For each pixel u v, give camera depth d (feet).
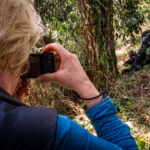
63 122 1.69
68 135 1.65
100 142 1.81
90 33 10.74
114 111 2.27
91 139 1.75
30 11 1.93
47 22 12.16
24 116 1.62
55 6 12.09
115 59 14.44
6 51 1.75
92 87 2.30
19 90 2.51
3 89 1.81
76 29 11.91
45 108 1.73
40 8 11.75
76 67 2.30
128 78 14.53
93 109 2.22
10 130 1.56
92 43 11.00
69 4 12.07
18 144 1.55
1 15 1.74
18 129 1.57
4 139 1.54
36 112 1.66
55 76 2.27
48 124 1.62
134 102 11.61
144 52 18.34
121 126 2.19
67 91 11.83
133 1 13.93
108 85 12.12
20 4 1.84
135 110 10.68
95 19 12.21
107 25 13.02
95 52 11.19
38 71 2.32
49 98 10.69
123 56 21.17
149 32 19.53
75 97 11.87
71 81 2.27
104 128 2.18
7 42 1.73
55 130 1.62
